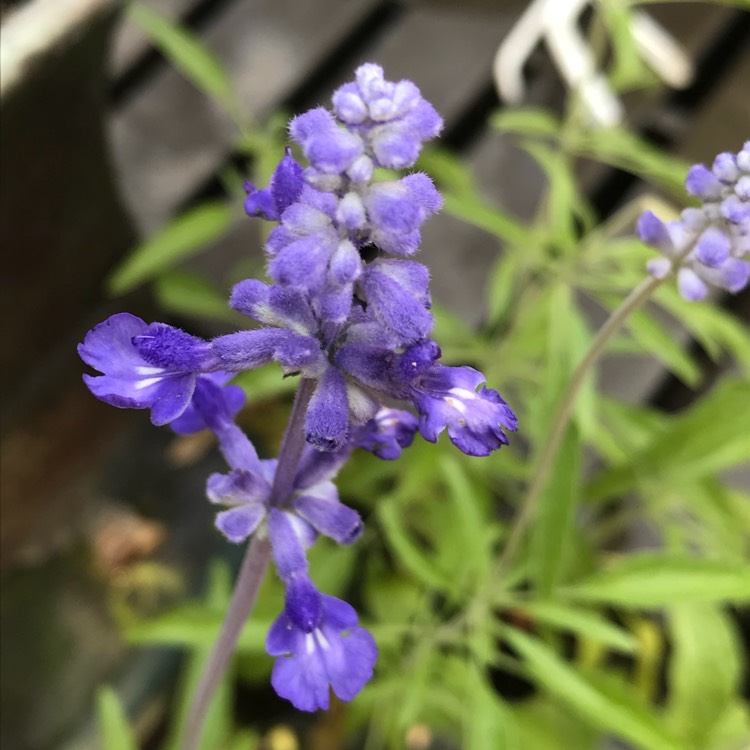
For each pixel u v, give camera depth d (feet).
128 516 0.80
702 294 0.41
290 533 0.31
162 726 0.74
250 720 0.75
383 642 0.61
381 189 0.25
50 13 0.52
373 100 0.24
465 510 0.58
